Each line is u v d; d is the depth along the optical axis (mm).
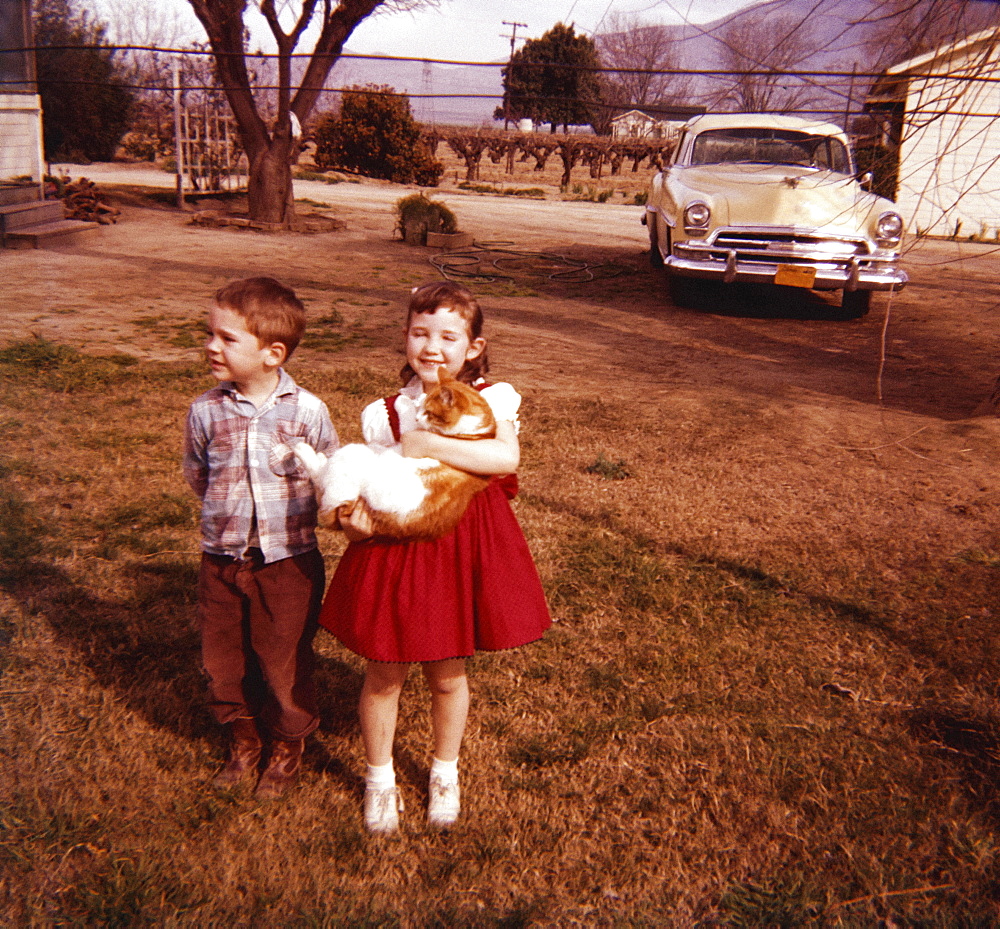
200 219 15250
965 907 2141
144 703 2811
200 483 2330
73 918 2023
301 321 2197
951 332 9109
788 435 5586
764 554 3996
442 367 2027
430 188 28891
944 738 2764
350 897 2109
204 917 2031
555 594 3590
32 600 3361
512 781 2543
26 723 2674
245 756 2514
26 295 8977
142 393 5887
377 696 2240
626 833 2371
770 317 9750
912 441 5496
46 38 21188
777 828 2393
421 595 2072
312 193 22594
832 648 3266
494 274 12008
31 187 13352
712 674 3086
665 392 6520
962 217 17469
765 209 9078
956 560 3941
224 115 20141
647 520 4312
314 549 2346
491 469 2043
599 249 15148
